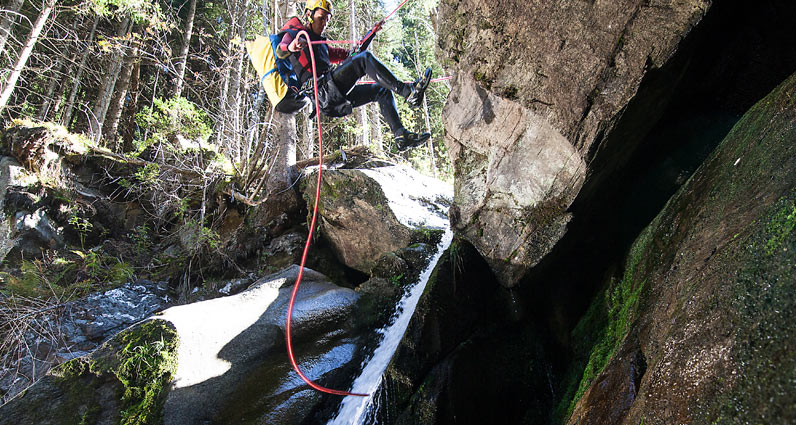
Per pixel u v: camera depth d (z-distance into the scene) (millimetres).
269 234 7453
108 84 14188
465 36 3652
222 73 10648
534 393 3889
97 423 3695
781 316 1283
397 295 5035
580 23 3107
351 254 6492
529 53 3375
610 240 4113
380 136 14242
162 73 17047
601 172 3518
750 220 1772
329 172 6824
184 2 17453
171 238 8453
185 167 8906
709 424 1308
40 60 12977
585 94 3184
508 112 3664
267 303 4746
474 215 4219
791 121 1981
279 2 10117
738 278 1548
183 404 3807
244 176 8391
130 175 8977
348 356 4680
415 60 22250
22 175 7875
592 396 2375
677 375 1567
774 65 3240
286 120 7828
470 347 3953
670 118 3703
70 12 14070
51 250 7855
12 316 6129
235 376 4109
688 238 2395
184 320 4176
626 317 2955
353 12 14383
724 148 2664
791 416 1100
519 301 4180
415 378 3869
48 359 5801
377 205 6227
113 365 3883
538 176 3691
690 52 2994
